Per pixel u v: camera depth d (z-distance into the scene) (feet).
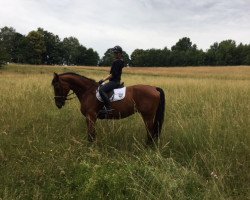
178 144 24.44
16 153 23.17
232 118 27.45
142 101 25.07
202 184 17.92
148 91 25.21
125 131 27.22
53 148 23.61
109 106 24.77
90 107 25.29
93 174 18.79
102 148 23.61
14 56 320.70
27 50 323.98
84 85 25.86
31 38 328.08
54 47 366.22
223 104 36.50
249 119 26.55
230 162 20.76
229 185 18.53
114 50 24.97
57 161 21.38
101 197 17.28
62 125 29.45
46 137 25.88
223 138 23.82
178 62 353.92
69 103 38.73
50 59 367.66
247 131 24.17
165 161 20.61
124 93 25.02
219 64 341.41
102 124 28.30
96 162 21.66
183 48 457.68
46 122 30.55
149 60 362.53
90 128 25.34
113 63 25.00
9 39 331.77
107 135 26.27
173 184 17.51
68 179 19.35
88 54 394.93
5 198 16.94
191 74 174.81
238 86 57.36
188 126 26.66
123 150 24.06
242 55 336.49
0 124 28.99
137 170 19.53
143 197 16.79
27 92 43.09
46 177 19.67
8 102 36.35
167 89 55.88
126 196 17.35
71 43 400.26
